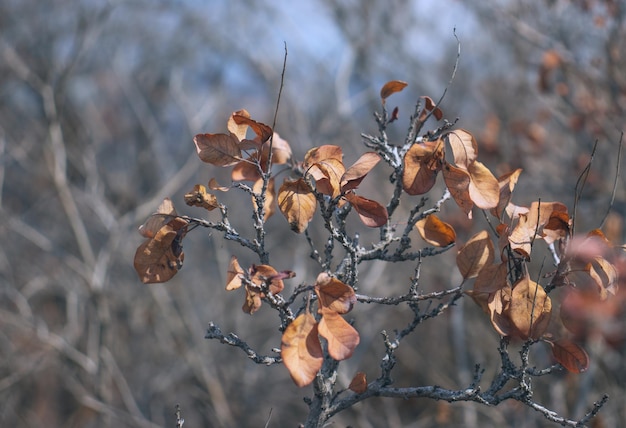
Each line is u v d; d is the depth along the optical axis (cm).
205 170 1052
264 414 891
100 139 1317
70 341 887
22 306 859
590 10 695
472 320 784
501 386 241
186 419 942
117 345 938
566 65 723
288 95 1006
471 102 1001
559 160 799
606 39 707
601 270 246
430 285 809
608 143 735
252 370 933
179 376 916
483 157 798
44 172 1035
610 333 345
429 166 239
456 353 757
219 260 980
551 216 242
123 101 1352
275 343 956
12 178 1174
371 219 234
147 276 241
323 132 968
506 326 236
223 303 966
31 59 1131
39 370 907
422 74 1044
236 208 1027
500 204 239
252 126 239
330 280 211
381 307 816
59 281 938
